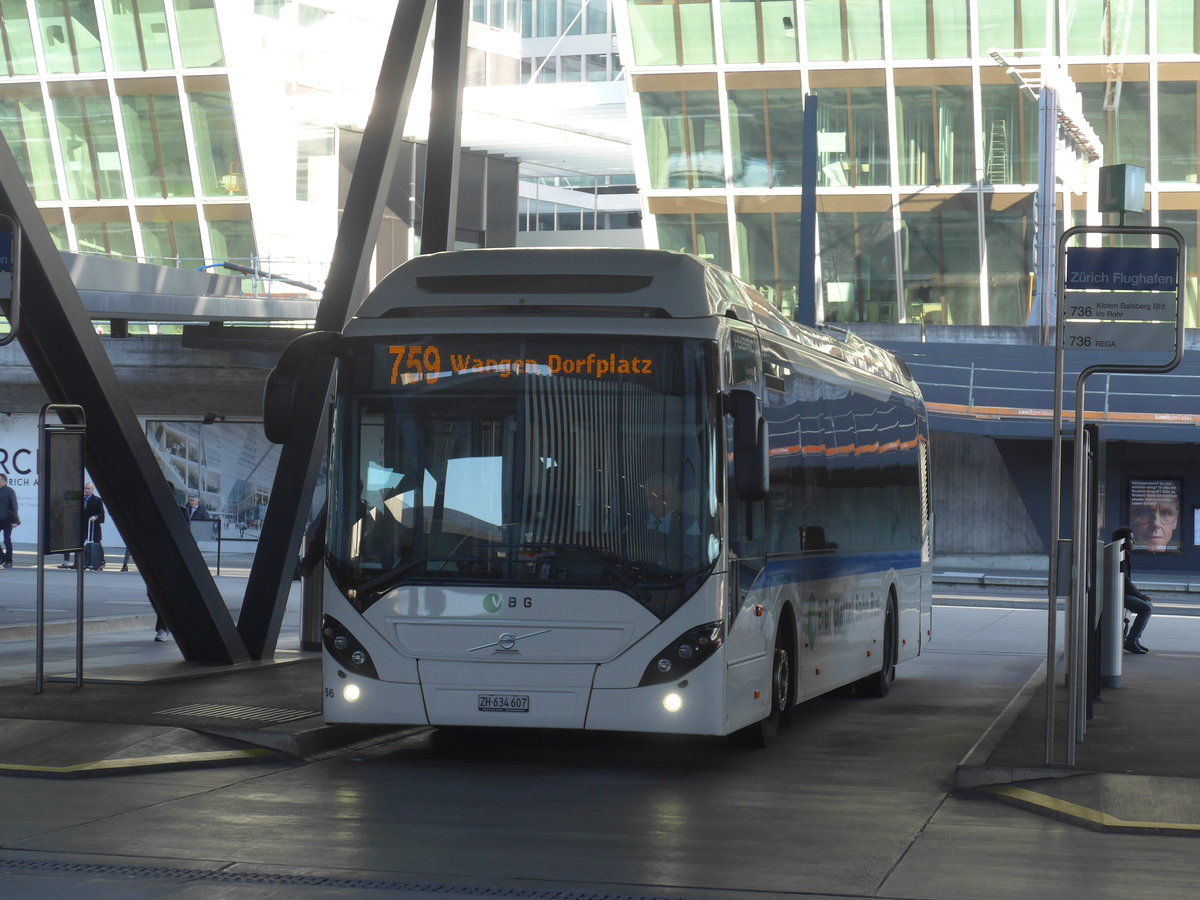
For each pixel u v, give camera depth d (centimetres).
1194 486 4547
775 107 5175
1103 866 905
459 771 1234
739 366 1277
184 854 889
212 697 1515
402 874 846
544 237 9025
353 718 1220
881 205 5150
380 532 1225
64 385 1633
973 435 4806
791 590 1417
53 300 1573
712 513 1198
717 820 1033
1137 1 4947
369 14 6069
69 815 1010
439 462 1223
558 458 1209
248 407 5022
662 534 1193
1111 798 1086
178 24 5497
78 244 5709
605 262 1249
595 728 1187
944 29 5006
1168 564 4562
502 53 7450
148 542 1730
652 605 1185
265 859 878
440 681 1205
